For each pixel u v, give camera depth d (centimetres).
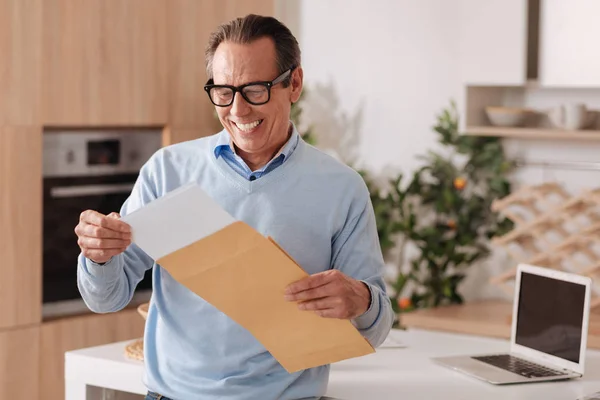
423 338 298
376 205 431
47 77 371
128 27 397
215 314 198
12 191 365
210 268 177
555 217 378
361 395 227
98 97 388
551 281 269
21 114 365
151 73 407
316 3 465
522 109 387
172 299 201
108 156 401
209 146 206
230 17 440
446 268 422
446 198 413
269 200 200
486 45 400
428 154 433
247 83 186
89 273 189
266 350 199
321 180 203
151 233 173
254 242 172
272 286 179
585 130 376
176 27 416
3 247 364
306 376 207
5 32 358
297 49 196
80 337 389
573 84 372
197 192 169
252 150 192
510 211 393
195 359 201
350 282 185
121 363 243
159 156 209
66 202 387
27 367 373
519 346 277
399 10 438
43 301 381
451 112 423
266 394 201
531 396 232
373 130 450
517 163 410
